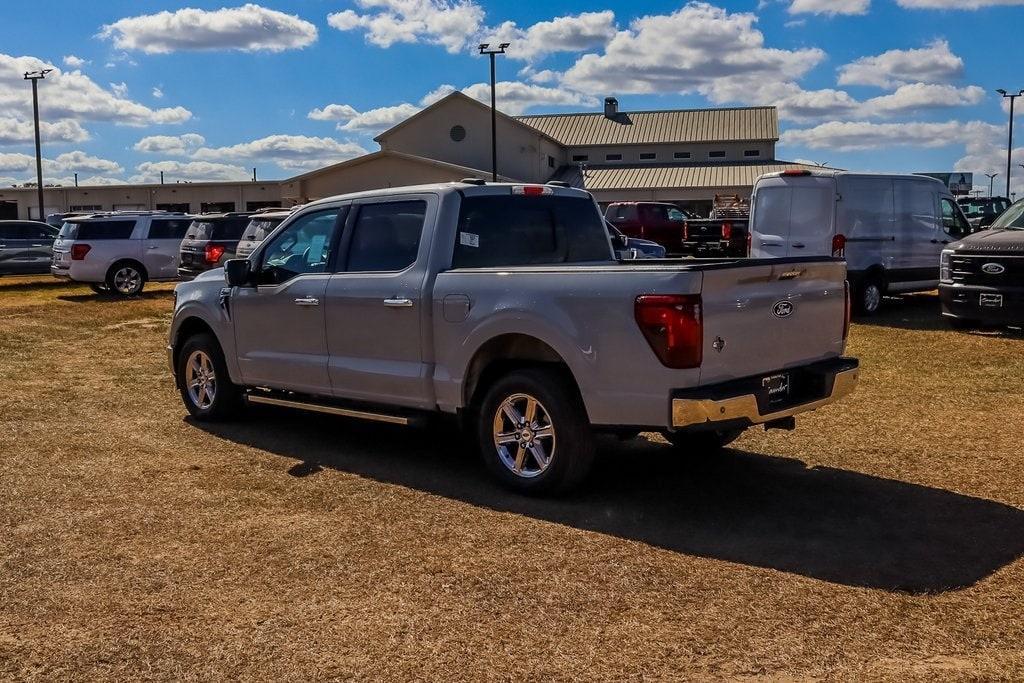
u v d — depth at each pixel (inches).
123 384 374.3
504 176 2079.2
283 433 287.6
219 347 295.4
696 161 2319.1
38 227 942.4
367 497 220.5
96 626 152.3
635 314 195.3
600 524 200.1
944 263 497.0
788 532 194.1
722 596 161.8
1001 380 354.9
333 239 261.3
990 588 164.1
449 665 138.5
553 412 211.6
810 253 565.6
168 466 248.5
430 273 233.9
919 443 264.4
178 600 162.2
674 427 193.0
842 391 222.4
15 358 446.3
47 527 199.9
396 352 240.8
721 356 197.5
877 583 166.7
